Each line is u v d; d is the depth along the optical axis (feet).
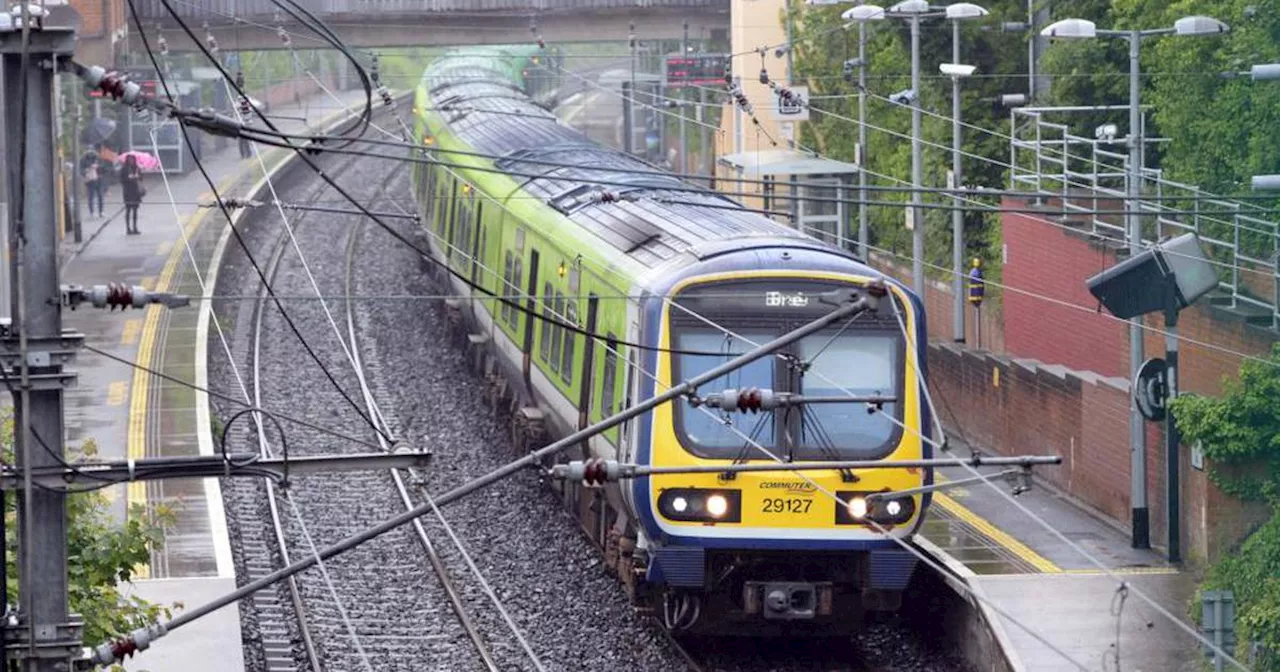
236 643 142.82
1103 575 156.25
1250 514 155.94
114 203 369.30
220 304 290.35
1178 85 192.75
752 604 144.87
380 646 152.25
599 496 168.96
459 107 281.13
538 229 191.83
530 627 156.46
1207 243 188.85
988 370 211.82
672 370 143.33
